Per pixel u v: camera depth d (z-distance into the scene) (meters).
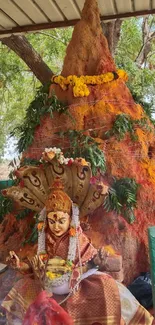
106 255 2.95
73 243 2.90
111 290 2.84
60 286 2.83
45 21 5.84
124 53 9.06
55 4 5.27
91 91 4.25
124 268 3.74
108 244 3.72
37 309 2.57
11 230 4.20
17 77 9.81
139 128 4.21
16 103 11.16
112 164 3.98
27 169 3.15
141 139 4.16
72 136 3.99
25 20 5.77
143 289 3.60
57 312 2.56
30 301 2.84
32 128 4.29
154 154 4.32
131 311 2.91
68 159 3.04
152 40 10.05
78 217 3.00
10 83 9.73
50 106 4.20
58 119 4.24
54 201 2.95
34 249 3.37
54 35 9.50
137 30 9.41
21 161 4.28
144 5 5.50
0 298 3.00
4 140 11.38
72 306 2.78
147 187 3.97
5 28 6.05
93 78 4.25
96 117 4.14
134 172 4.00
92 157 3.74
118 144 4.04
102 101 4.20
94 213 3.79
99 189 3.04
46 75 7.23
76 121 4.16
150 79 8.05
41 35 9.66
